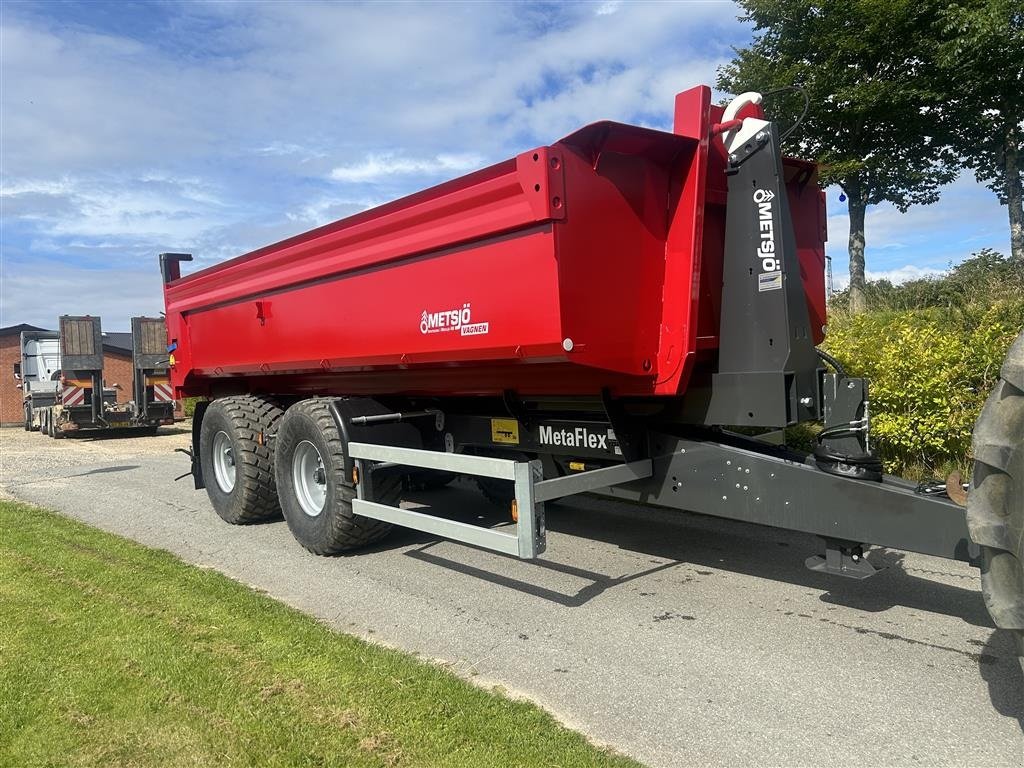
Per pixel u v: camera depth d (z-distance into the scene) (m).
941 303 11.80
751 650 3.72
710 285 4.18
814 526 3.68
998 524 2.43
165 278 8.37
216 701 3.25
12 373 26.39
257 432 6.69
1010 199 16.14
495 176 3.96
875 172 16.62
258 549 5.99
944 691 3.22
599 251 3.81
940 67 14.50
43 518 7.25
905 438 6.50
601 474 4.25
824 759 2.77
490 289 4.12
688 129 3.99
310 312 5.86
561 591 4.71
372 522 5.52
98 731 3.02
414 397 5.96
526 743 2.89
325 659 3.68
